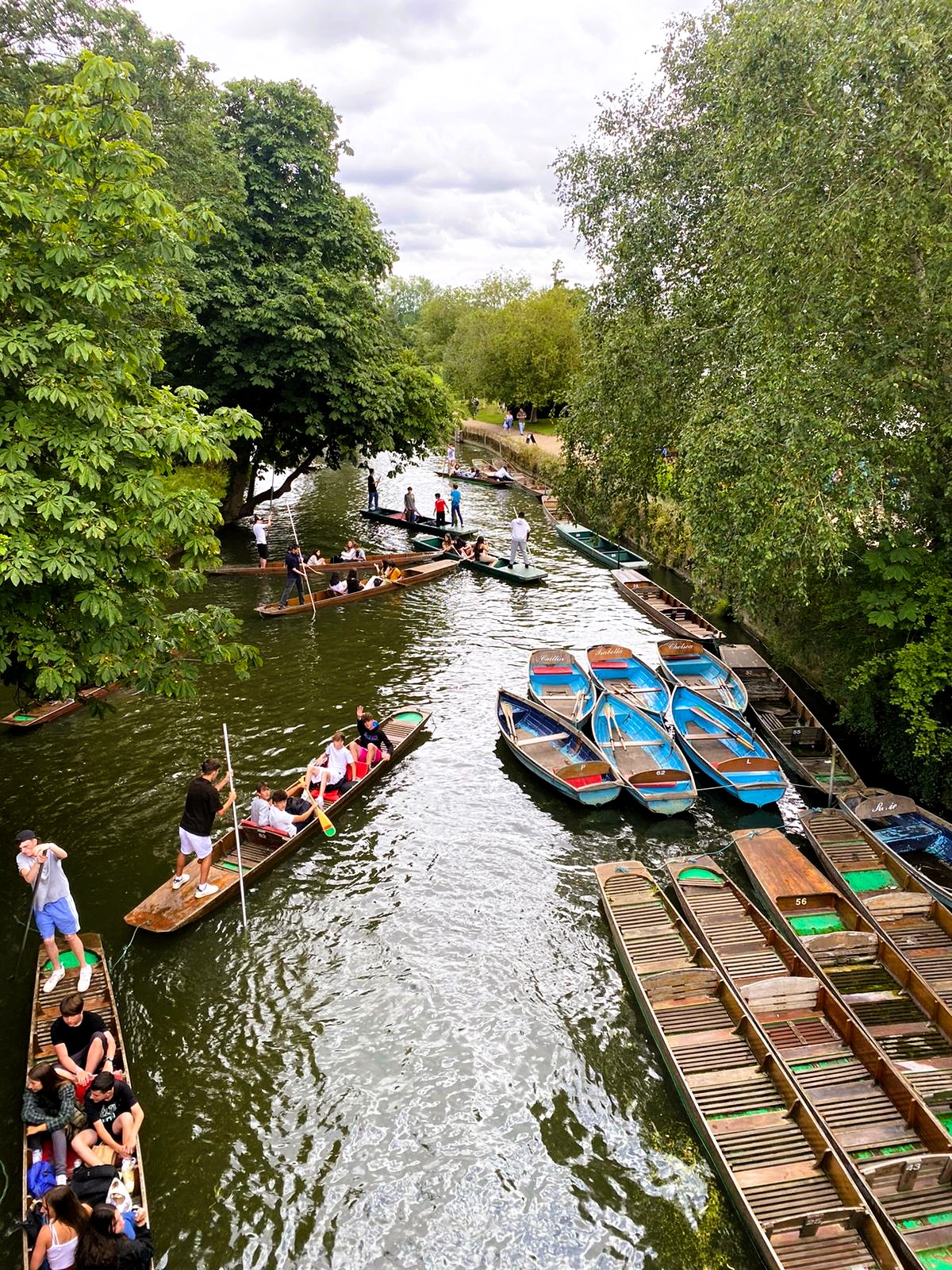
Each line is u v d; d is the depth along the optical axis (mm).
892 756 14891
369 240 30125
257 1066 9039
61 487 9031
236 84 27016
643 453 21172
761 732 17203
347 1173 7840
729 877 12117
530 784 14906
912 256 11742
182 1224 7305
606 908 11062
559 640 22484
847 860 12039
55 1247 6180
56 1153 7180
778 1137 7727
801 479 12008
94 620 10219
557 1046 9320
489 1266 7023
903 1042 8891
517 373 55125
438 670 20141
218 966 10477
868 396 11938
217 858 12320
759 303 12758
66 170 9680
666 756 15203
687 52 18516
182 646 11820
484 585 27906
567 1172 7832
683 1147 7992
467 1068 9047
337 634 22578
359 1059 9164
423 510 40344
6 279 9141
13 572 8305
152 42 21609
